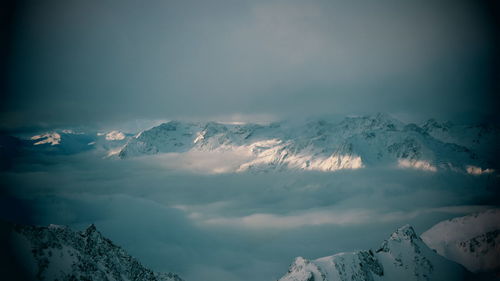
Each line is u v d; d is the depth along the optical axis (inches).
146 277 5118.1
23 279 3725.4
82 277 4178.2
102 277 4379.9
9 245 3880.4
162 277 5910.4
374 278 6742.1
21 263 3823.8
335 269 6427.2
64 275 4045.3
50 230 4303.6
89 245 4714.6
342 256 6727.4
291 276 6397.6
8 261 3752.5
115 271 4699.8
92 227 4963.1
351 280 6368.1
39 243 4097.0
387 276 6958.7
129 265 4995.1
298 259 6742.1
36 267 3900.1
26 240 4023.1
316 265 6422.2
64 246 4333.2
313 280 6190.9
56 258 4126.5
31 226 4188.0
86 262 4375.0
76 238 4616.1
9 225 4033.0
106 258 4766.2
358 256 6875.0
